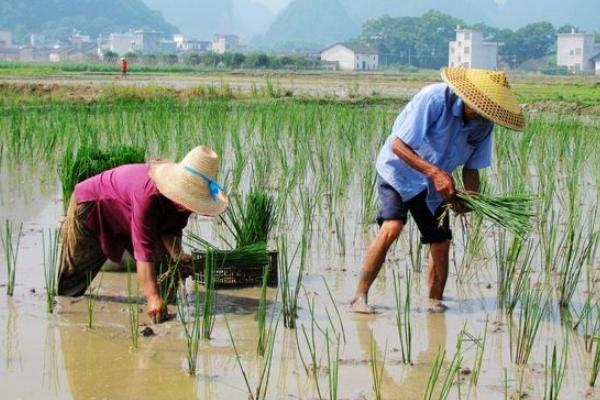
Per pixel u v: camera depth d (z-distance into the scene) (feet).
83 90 103.86
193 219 34.42
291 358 20.26
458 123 23.17
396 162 23.61
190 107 68.64
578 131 61.31
